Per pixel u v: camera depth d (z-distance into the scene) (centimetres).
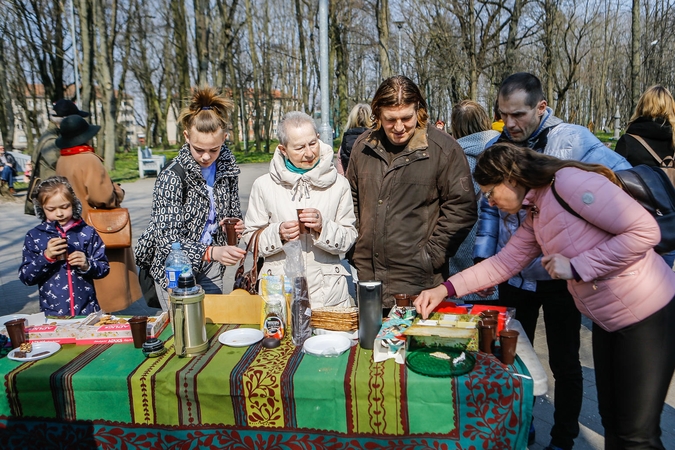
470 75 1844
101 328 205
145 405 171
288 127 223
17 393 175
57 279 286
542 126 236
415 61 2503
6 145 2216
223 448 171
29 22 1977
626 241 159
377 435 163
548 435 269
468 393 157
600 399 190
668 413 284
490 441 157
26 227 933
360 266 262
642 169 182
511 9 1953
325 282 238
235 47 3031
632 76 1548
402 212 245
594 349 190
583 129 230
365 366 171
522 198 180
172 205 243
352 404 162
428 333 173
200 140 237
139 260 249
